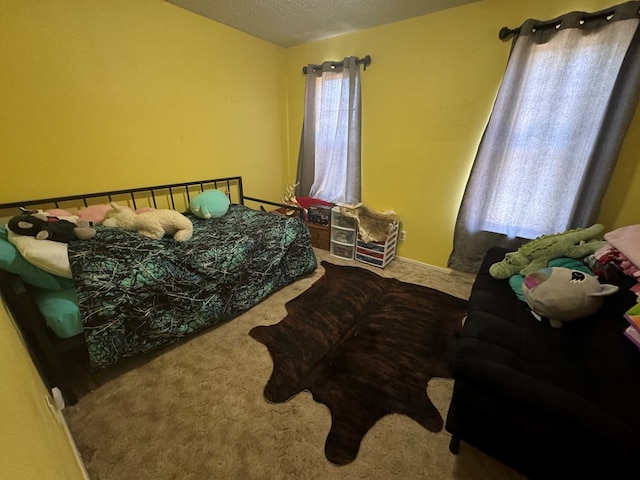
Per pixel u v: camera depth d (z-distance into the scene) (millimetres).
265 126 3146
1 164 1632
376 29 2473
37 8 1592
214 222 2352
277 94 3182
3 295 1110
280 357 1635
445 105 2322
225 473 1067
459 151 2363
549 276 1336
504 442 967
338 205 2904
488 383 943
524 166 2051
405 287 2414
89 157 1958
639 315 1014
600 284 1231
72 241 1413
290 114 3346
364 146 2857
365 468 1095
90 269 1320
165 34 2148
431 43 2250
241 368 1552
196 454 1128
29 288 1338
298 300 2207
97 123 1948
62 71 1741
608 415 810
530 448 913
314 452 1145
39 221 1340
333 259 2957
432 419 1289
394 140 2660
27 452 426
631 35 1561
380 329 1889
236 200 3059
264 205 3385
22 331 1151
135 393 1382
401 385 1462
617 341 1045
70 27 1721
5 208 1668
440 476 1071
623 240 1335
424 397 1397
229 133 2809
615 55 1620
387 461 1119
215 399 1363
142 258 1493
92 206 1926
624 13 1560
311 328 1887
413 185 2676
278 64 3096
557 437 841
